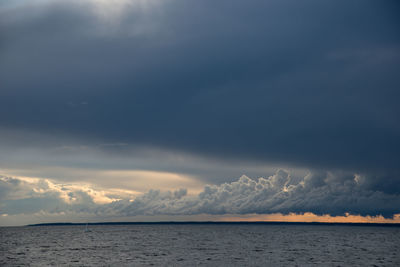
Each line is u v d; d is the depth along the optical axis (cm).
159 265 7781
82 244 14212
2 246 13462
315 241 15825
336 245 13262
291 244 13812
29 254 10294
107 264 7962
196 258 8956
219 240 16700
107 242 15475
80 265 7825
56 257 9406
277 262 8150
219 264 7900
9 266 7788
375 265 7594
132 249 11650
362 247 12300
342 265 7619
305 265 7656
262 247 12325
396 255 9562
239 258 8925
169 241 16000
